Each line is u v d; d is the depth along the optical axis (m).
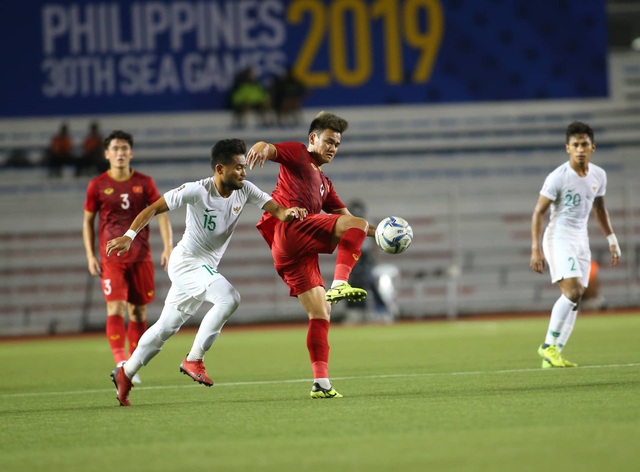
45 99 88.50
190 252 24.28
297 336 61.09
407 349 45.12
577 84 91.31
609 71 93.62
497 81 91.00
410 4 90.56
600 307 77.88
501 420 19.12
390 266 75.94
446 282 83.06
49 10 88.56
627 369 30.39
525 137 90.12
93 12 88.69
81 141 88.44
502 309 83.12
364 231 24.16
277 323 80.12
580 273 32.06
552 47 91.25
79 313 80.88
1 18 88.31
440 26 90.75
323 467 14.85
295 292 25.16
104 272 32.56
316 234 24.44
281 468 14.89
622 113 91.00
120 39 89.00
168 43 89.19
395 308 77.81
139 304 33.22
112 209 32.44
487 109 90.81
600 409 20.33
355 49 90.25
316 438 17.70
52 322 80.25
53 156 84.94
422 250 84.56
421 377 30.42
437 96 90.62
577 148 31.73
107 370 38.94
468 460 14.98
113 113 88.94
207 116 89.44
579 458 14.80
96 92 88.81
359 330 65.31
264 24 89.75
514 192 87.06
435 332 59.31
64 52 88.56
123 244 23.05
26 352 54.25
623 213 85.88
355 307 75.38
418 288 82.88
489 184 87.88
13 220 83.56
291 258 24.78
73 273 82.12
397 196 86.25
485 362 35.78
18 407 25.52
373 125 90.31
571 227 32.22
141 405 24.84
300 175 24.97
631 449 15.42
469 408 21.20
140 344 24.27
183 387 30.05
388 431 18.22
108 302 32.38
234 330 71.62
